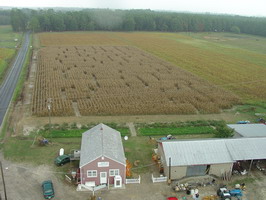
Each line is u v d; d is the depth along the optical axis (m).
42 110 59.12
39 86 77.50
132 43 171.50
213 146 40.75
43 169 40.00
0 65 100.12
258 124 52.78
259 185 38.91
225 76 97.31
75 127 53.22
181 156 38.94
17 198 33.97
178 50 150.75
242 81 91.56
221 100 70.69
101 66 103.00
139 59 119.00
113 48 146.75
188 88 80.12
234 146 41.28
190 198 35.59
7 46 146.25
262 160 44.38
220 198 35.62
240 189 37.66
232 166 39.88
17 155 43.03
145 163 42.94
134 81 84.50
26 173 38.84
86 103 64.62
